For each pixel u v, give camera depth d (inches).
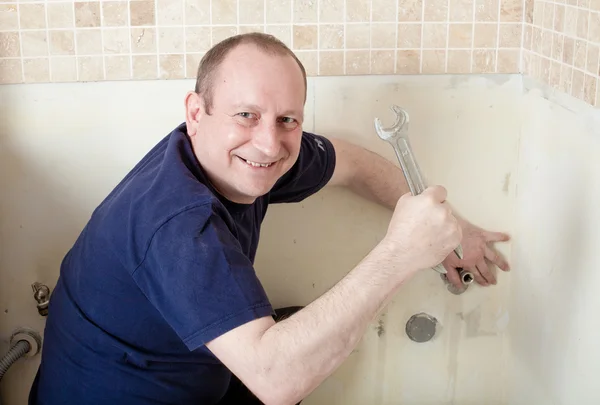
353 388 68.7
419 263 44.7
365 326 43.4
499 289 67.1
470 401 69.1
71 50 59.6
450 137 63.6
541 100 59.9
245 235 52.9
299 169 56.6
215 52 47.6
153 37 59.9
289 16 60.3
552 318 59.2
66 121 61.1
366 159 60.8
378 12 60.7
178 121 61.8
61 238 63.2
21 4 58.5
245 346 41.7
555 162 57.7
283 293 66.1
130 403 49.2
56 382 50.8
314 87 61.9
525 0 61.5
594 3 50.8
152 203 44.7
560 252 57.3
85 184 62.3
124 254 45.5
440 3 60.9
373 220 64.7
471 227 64.7
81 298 48.9
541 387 61.5
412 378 68.7
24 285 64.1
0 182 61.8
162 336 48.3
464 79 62.7
